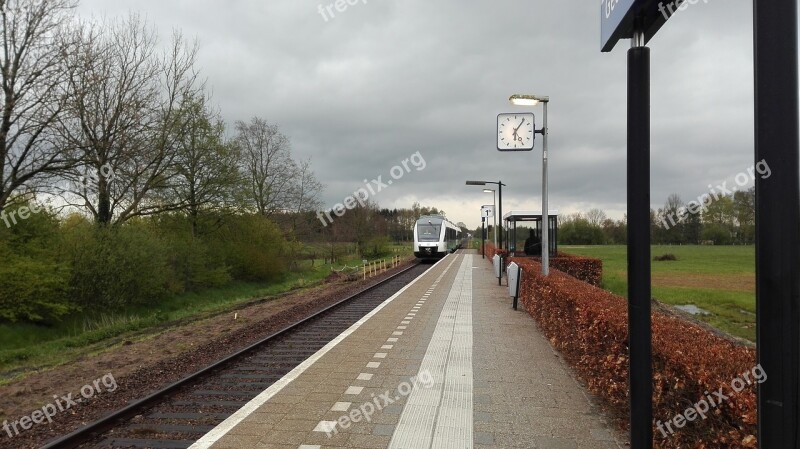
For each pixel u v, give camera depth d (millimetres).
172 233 28047
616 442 4613
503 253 26156
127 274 21922
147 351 10500
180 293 27625
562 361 7637
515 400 5820
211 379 7559
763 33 2037
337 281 30438
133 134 23125
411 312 12805
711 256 44531
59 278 18734
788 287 1964
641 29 3014
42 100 19172
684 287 24703
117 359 9805
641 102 2998
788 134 1986
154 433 5391
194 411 6059
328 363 7594
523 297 13750
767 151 2018
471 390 6211
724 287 24719
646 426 2959
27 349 15055
